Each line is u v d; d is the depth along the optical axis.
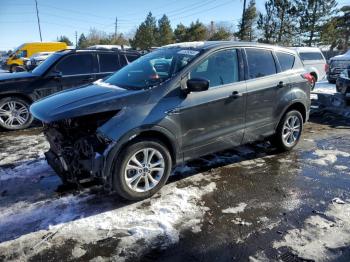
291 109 5.18
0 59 32.75
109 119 3.38
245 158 4.96
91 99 3.53
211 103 3.98
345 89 7.59
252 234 3.05
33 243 2.91
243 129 4.46
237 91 4.25
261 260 2.71
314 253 2.79
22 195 3.76
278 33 36.22
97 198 3.70
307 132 6.52
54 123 3.66
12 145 5.54
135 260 2.71
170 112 3.63
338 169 4.59
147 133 3.58
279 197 3.76
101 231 3.09
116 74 4.55
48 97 3.98
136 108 3.47
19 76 6.66
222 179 4.22
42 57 15.84
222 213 3.41
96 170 3.32
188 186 4.01
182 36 55.00
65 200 3.64
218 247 2.87
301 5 34.69
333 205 3.58
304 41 36.03
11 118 6.47
